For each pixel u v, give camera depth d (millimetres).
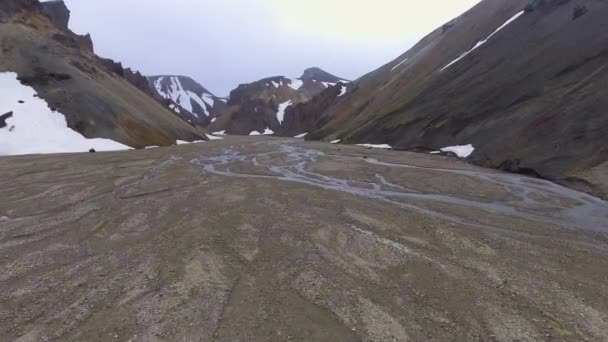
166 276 8727
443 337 6508
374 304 7539
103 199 16344
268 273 8922
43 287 8266
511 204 16047
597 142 20375
